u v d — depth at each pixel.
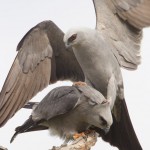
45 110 16.42
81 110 16.36
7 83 16.80
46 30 17.12
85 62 16.91
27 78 16.97
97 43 16.80
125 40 17.52
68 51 17.53
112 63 17.06
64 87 16.64
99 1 17.39
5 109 16.61
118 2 17.45
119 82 17.19
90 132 16.44
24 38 17.08
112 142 17.17
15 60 16.98
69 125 16.55
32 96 16.94
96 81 17.08
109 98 16.84
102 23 17.34
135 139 17.19
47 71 17.17
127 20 17.55
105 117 16.28
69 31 16.66
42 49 17.17
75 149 15.52
